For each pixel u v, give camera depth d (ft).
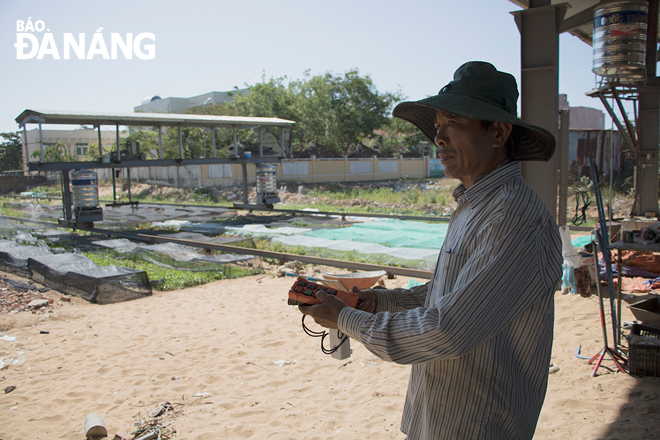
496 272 3.89
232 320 20.90
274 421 11.93
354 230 44.09
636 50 21.63
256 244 40.34
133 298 25.11
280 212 62.28
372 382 13.94
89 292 24.68
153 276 29.40
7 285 27.61
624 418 10.61
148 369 15.66
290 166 104.32
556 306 19.11
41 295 25.71
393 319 4.13
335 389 13.70
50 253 34.78
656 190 28.86
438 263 5.14
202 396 13.61
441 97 4.67
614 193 58.23
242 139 121.29
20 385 14.66
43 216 58.49
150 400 13.43
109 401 13.44
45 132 145.28
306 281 5.14
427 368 4.71
